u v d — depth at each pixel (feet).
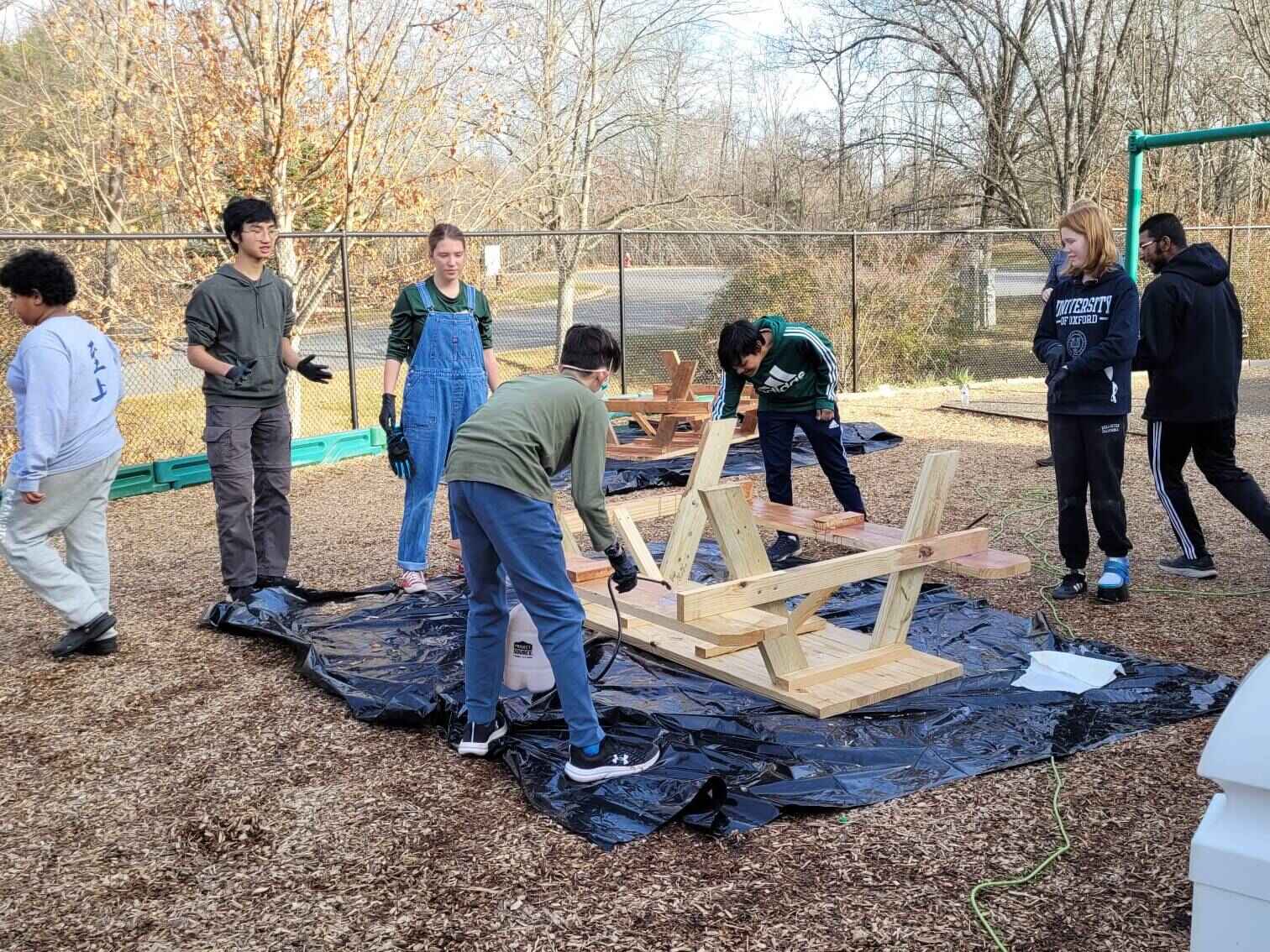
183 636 17.65
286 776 12.57
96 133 45.21
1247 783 4.15
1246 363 56.29
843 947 9.04
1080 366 17.10
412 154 46.14
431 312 18.92
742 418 35.73
